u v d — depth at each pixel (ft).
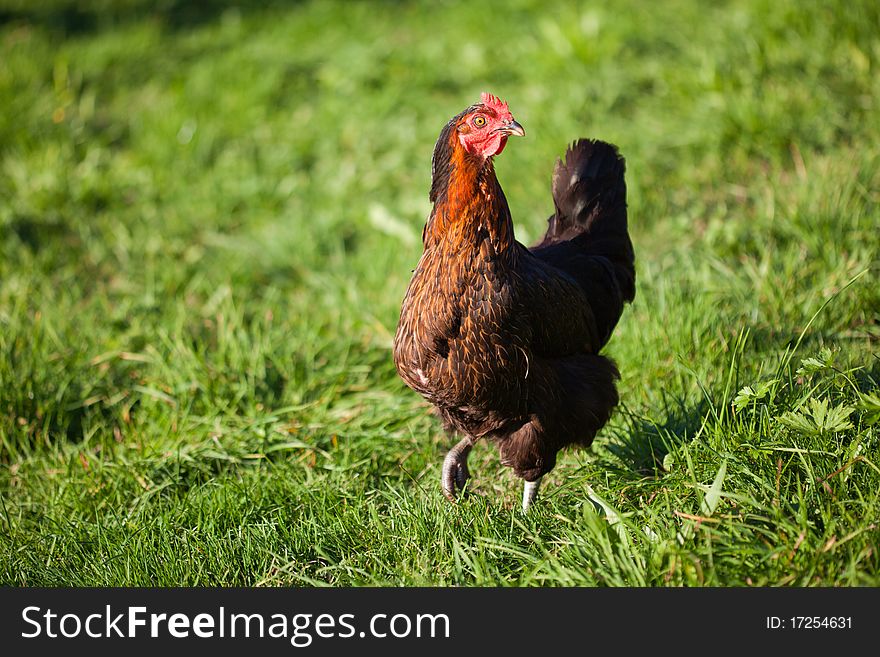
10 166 25.93
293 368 17.35
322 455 15.24
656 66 26.32
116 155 27.94
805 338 15.53
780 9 26.00
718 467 11.93
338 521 12.94
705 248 18.90
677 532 11.01
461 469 13.85
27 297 20.34
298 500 13.70
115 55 34.22
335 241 22.56
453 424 13.38
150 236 23.44
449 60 30.66
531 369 12.26
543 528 12.36
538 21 30.42
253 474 14.58
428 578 11.73
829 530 10.43
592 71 26.84
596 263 14.30
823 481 11.14
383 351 18.12
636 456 13.69
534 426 12.73
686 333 15.83
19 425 16.40
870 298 16.01
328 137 27.25
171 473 14.87
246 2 39.40
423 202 23.29
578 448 13.94
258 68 31.83
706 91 23.85
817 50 24.16
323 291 20.68
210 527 13.11
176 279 21.25
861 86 22.80
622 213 15.08
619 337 16.58
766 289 16.78
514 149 23.98
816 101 22.35
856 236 17.49
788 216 18.78
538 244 15.19
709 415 13.43
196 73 31.55
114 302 20.93
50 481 15.23
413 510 12.81
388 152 26.32
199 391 16.83
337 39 33.76
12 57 32.78
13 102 28.76
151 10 39.70
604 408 13.34
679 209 21.25
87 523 13.89
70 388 17.29
